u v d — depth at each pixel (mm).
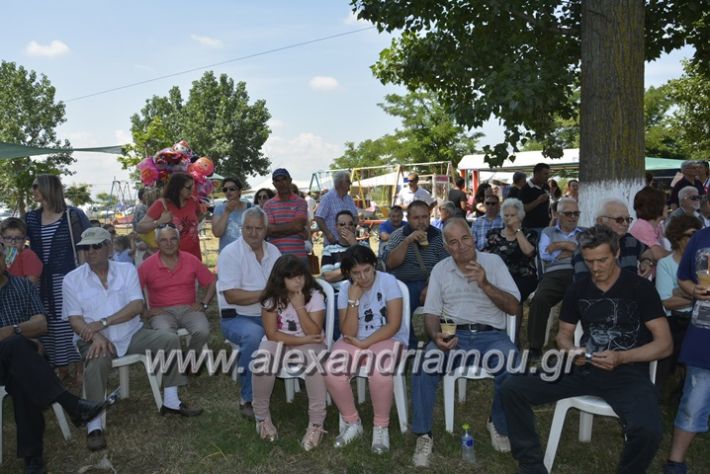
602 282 3162
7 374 3371
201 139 51500
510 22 6797
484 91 5863
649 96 37188
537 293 4906
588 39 5141
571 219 4895
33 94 42500
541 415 4074
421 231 4746
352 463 3416
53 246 4461
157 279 4551
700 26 7086
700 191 7461
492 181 17047
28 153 9477
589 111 5168
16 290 3654
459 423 3955
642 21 5070
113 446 3725
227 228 6438
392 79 8453
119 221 21688
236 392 4570
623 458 2863
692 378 2994
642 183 5137
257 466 3428
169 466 3467
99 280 4066
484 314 3762
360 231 15609
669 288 3693
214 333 6234
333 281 4770
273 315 3760
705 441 3594
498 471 3318
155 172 6480
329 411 4223
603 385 3037
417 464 3383
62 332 4496
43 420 3408
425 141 36719
